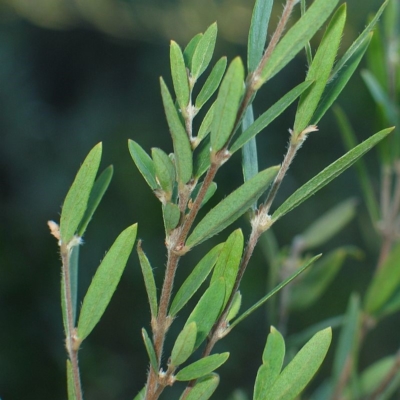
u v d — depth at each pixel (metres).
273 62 0.40
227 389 1.79
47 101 3.03
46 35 3.12
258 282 2.01
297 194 0.42
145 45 3.29
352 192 2.31
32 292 1.96
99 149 0.42
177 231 0.41
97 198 0.44
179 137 0.40
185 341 0.41
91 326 0.42
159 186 0.42
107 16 3.42
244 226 2.06
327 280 0.67
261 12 0.41
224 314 0.42
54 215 2.26
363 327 0.63
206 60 0.42
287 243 2.23
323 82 0.41
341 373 0.61
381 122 0.63
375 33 0.60
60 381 1.85
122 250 0.42
